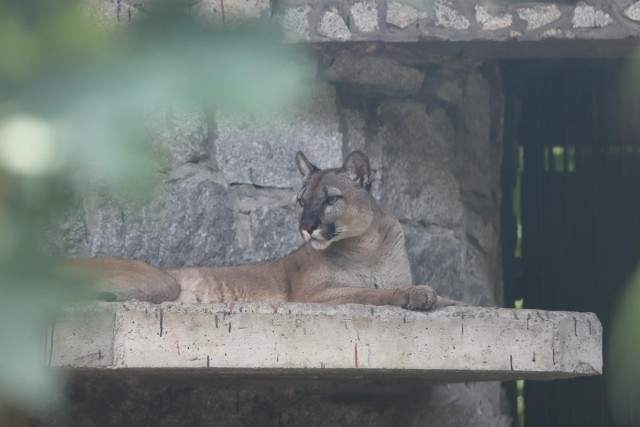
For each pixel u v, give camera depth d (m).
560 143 13.41
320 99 10.87
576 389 13.22
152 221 10.09
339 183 9.66
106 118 2.19
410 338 8.05
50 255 2.39
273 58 2.26
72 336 7.41
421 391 11.16
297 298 9.74
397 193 11.20
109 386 10.05
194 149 10.30
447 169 11.72
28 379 2.15
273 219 10.58
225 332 7.78
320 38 10.11
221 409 10.39
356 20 10.14
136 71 2.20
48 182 2.17
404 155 11.32
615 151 13.26
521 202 13.37
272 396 10.55
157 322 7.67
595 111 13.30
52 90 2.16
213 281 9.76
